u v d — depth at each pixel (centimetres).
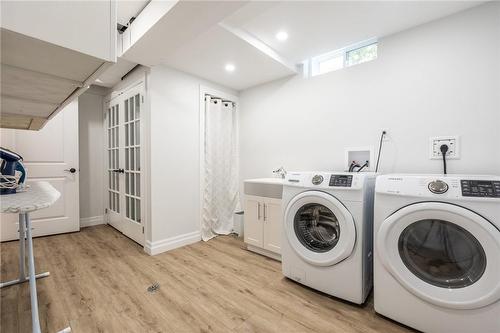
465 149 171
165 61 237
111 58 60
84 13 56
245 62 239
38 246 251
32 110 118
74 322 133
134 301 154
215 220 300
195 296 161
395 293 131
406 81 197
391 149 204
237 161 330
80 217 329
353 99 227
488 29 163
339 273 154
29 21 48
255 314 142
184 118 264
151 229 234
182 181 262
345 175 156
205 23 158
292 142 275
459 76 174
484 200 105
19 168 124
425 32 188
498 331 104
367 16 179
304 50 234
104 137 349
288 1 161
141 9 175
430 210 116
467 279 114
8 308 144
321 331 128
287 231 177
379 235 132
